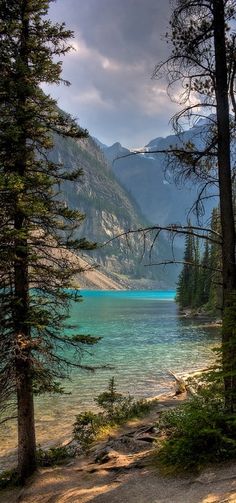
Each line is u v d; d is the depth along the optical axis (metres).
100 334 49.66
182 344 41.62
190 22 9.19
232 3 8.86
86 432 13.93
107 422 14.93
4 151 10.18
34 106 10.30
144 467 8.44
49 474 10.10
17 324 9.91
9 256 9.53
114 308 104.62
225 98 9.09
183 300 97.31
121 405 17.66
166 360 32.41
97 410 18.84
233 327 7.77
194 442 7.30
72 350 35.50
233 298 8.21
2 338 9.65
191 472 7.01
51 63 10.15
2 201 9.49
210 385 8.62
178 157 9.33
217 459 6.82
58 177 10.99
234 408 7.62
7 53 10.20
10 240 9.59
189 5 9.02
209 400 8.26
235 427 7.11
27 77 10.24
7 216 9.98
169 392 21.23
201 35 9.13
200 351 37.09
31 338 9.81
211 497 5.69
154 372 27.64
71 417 17.95
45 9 10.51
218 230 10.01
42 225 10.51
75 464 10.88
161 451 8.63
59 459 11.78
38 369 10.16
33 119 10.55
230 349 7.73
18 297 9.97
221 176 9.14
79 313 85.06
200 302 84.38
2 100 10.09
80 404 20.03
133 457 9.80
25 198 9.77
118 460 9.84
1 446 15.01
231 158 9.55
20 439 10.52
